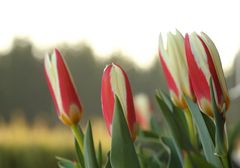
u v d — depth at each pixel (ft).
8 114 89.45
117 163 3.45
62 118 4.17
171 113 3.75
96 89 87.76
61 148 32.01
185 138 3.72
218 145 3.49
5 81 90.22
